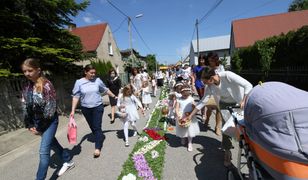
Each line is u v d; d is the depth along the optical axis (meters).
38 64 3.76
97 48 27.97
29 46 8.95
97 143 5.31
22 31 10.18
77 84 5.28
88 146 6.05
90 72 5.35
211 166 4.39
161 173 4.23
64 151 4.62
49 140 3.85
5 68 8.81
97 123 5.32
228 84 3.98
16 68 9.60
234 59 24.55
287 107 2.23
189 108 5.25
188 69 13.52
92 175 4.38
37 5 10.58
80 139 6.77
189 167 4.40
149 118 8.80
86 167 4.75
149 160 4.71
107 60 30.67
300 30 11.95
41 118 3.82
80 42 13.52
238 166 3.24
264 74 16.08
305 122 2.16
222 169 4.24
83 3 11.95
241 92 3.90
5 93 8.45
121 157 5.14
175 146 5.55
